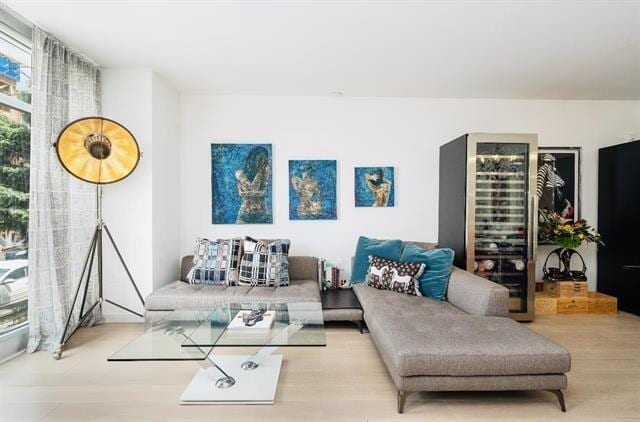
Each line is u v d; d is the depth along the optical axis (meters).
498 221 3.14
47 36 2.35
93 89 2.85
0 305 2.29
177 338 1.90
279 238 3.63
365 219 3.66
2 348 2.23
